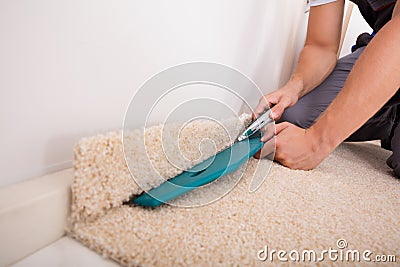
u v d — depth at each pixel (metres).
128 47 0.44
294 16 1.03
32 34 0.31
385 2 0.88
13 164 0.32
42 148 0.35
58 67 0.35
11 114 0.31
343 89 0.57
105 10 0.39
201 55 0.62
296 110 0.93
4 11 0.28
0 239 0.27
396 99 0.83
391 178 0.68
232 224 0.37
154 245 0.31
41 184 0.32
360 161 0.82
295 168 0.61
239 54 0.76
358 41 1.14
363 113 0.54
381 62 0.51
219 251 0.31
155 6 0.47
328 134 0.57
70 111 0.37
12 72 0.30
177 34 0.54
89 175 0.33
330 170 0.65
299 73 0.85
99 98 0.41
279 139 0.61
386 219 0.44
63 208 0.33
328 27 0.88
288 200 0.46
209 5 0.60
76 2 0.35
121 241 0.31
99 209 0.34
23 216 0.29
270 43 0.91
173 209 0.39
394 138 0.78
